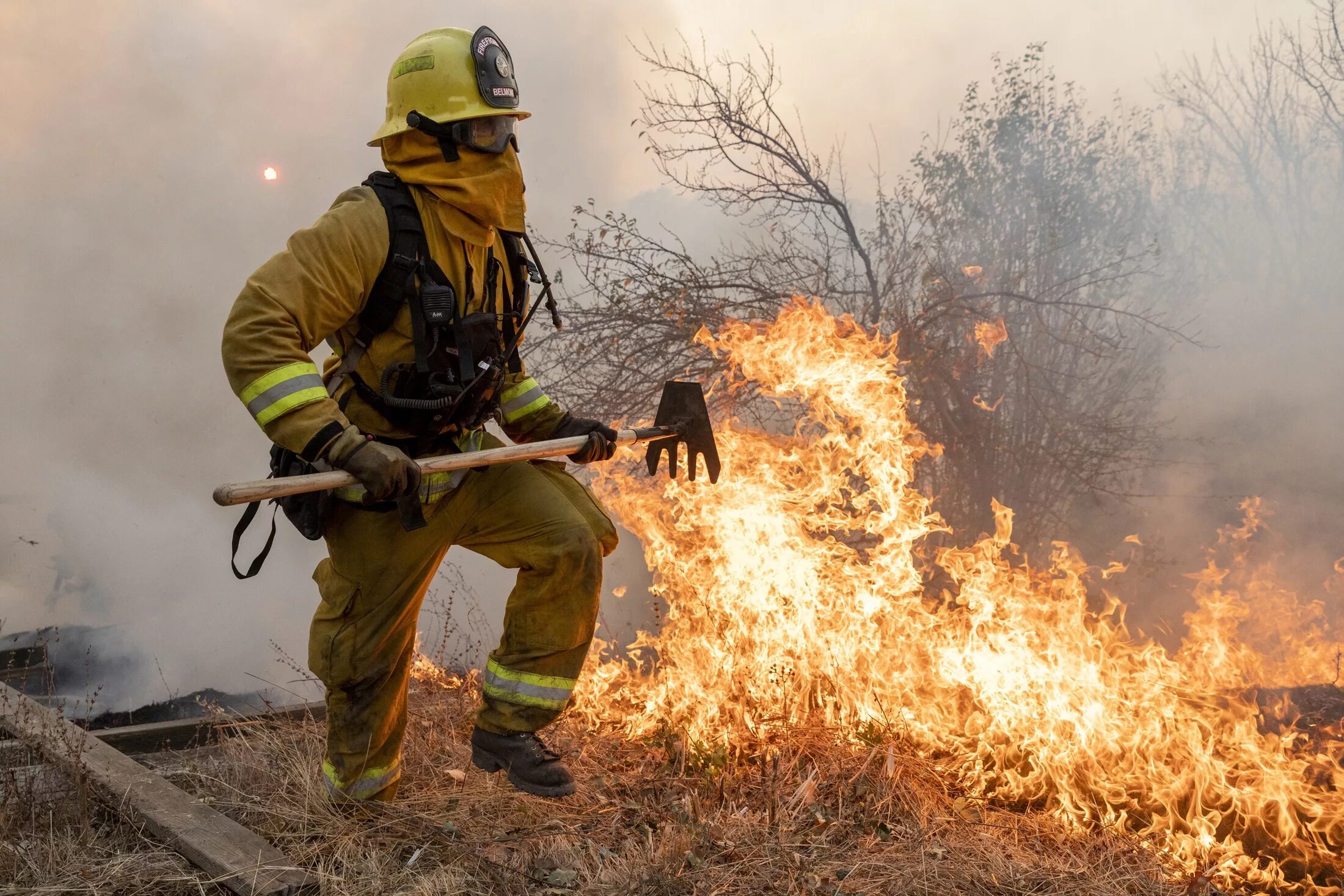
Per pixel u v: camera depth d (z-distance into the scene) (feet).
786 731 11.75
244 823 9.30
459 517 8.95
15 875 7.82
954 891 8.59
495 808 9.89
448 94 8.30
